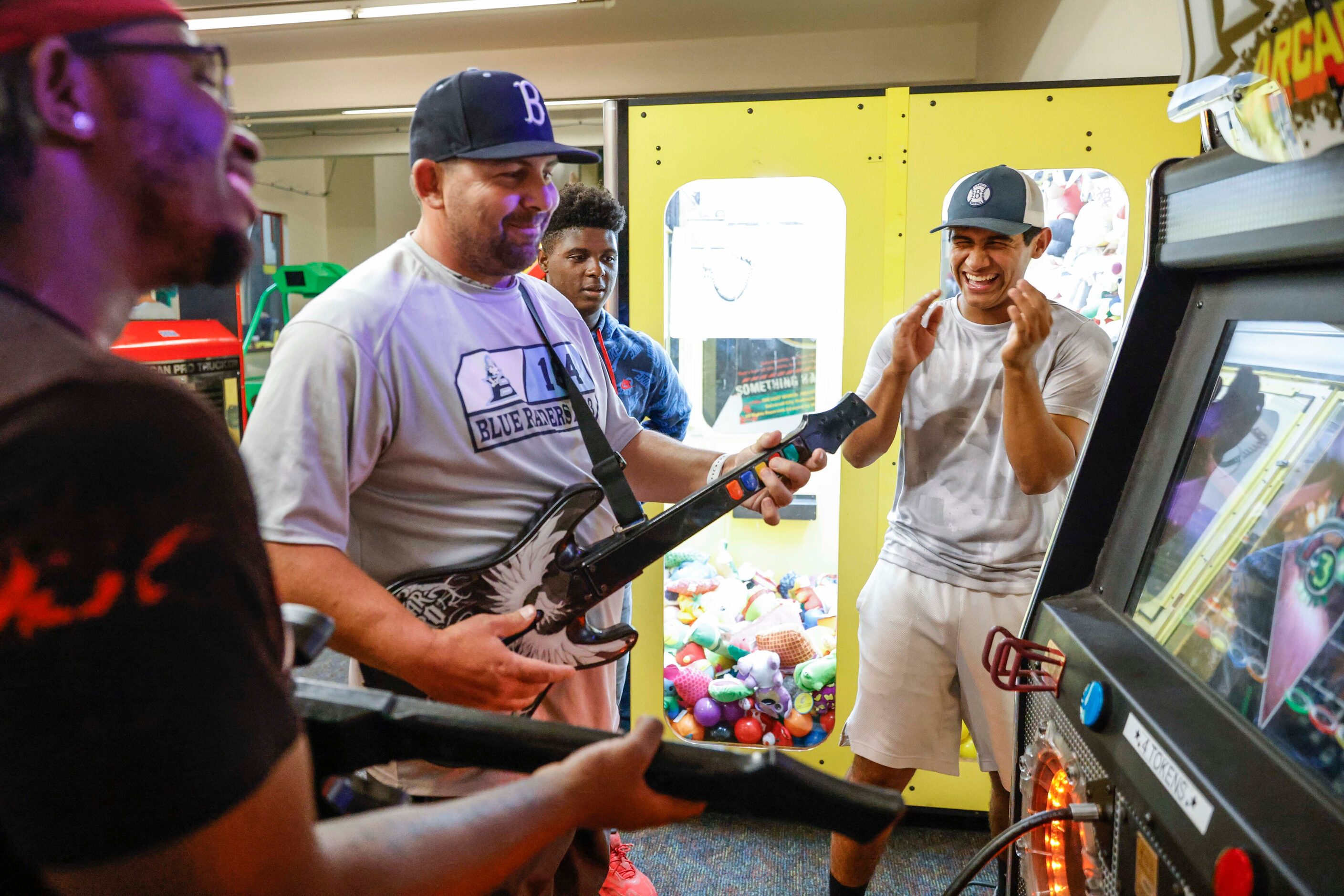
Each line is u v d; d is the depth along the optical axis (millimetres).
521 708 1195
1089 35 2893
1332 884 511
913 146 2137
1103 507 1009
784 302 2396
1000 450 1760
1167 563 888
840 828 552
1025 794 982
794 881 2141
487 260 1223
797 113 2164
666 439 1546
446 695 1109
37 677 347
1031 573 1740
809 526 2738
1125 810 746
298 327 1148
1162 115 2061
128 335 4039
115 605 355
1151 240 964
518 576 1226
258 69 5746
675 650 2596
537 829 525
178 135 443
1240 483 811
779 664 2414
